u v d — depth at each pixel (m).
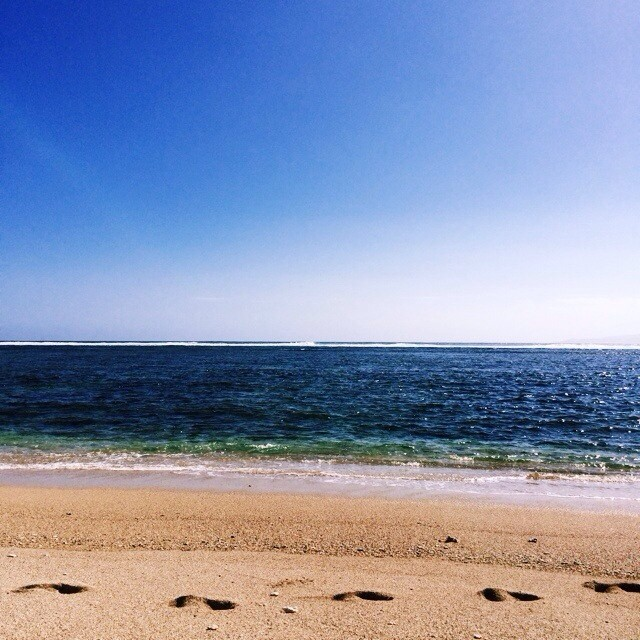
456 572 6.35
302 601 4.89
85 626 3.91
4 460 14.87
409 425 21.41
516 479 13.01
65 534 8.09
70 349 158.25
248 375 50.06
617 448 17.45
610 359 101.44
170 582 5.40
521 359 97.12
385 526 8.74
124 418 22.70
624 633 4.18
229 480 12.50
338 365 70.69
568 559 7.14
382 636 3.97
